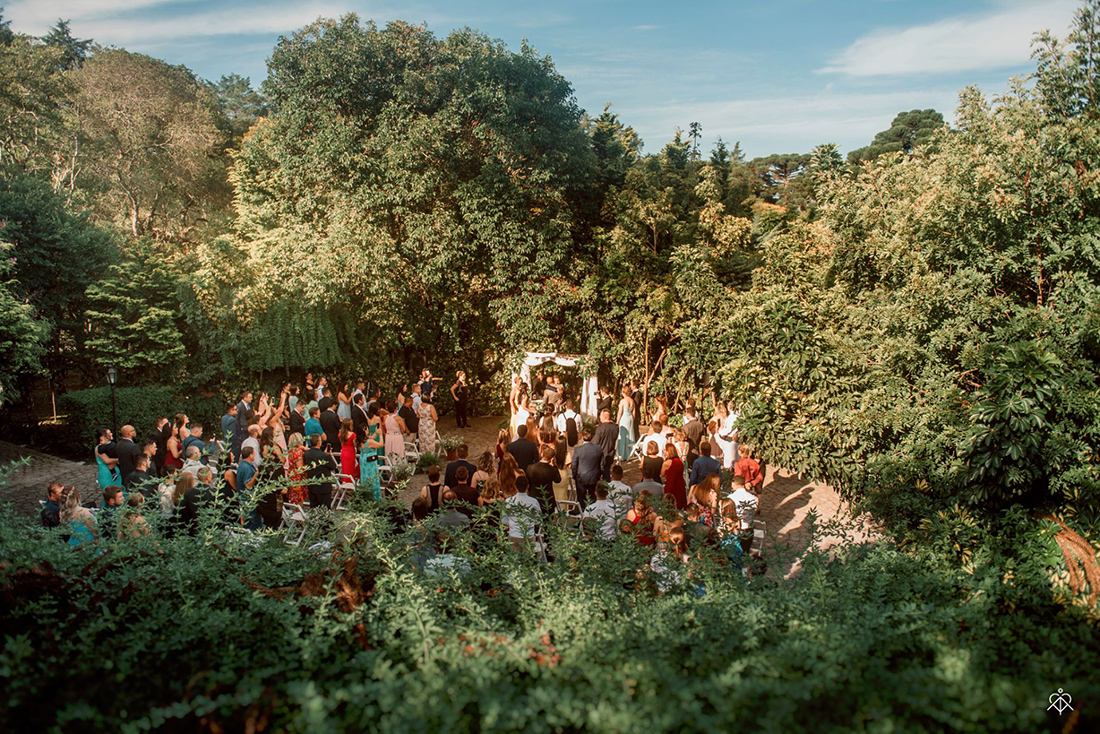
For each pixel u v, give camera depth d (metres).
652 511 5.67
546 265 16.66
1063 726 2.34
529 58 17.36
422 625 3.13
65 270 16.64
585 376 16.77
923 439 8.35
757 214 21.61
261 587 3.66
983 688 2.46
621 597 3.99
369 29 16.70
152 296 15.99
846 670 2.71
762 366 11.04
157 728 2.47
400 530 5.50
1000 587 3.94
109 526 4.43
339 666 2.95
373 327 18.95
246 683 2.52
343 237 16.47
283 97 17.25
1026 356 6.39
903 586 4.16
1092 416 6.43
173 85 34.19
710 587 4.08
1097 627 3.58
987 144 9.12
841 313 10.98
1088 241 7.88
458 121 16.03
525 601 3.81
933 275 8.95
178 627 3.32
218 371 16.09
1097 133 8.15
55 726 2.31
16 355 12.70
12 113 24.27
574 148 17.34
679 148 23.16
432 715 2.32
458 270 17.31
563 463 9.88
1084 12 8.96
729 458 11.23
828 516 10.46
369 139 16.11
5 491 12.01
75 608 3.45
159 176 32.62
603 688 2.48
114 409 13.29
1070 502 6.26
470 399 19.88
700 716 2.24
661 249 17.66
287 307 16.88
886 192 11.52
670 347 16.33
